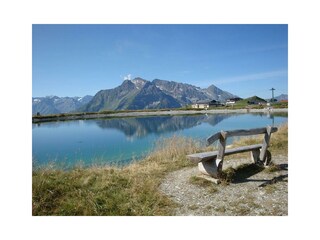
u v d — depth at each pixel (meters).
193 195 6.59
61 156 18.16
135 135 31.86
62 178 7.17
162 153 11.17
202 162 7.61
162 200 6.23
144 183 7.25
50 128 46.66
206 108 120.38
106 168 8.90
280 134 14.41
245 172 8.28
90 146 23.34
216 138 7.19
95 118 81.50
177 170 8.94
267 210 5.69
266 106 98.56
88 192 6.37
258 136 14.57
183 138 12.90
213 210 5.77
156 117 76.69
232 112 85.62
